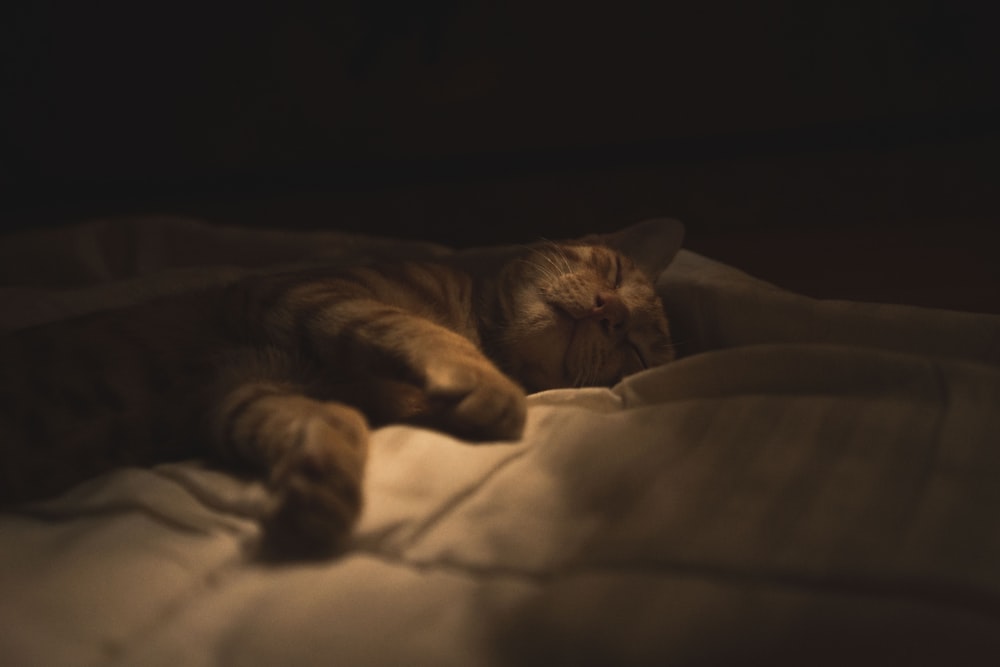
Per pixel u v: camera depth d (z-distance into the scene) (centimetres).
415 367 42
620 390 43
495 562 32
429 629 29
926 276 72
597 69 121
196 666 28
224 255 70
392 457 38
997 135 105
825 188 97
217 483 38
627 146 120
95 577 32
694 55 118
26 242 69
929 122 109
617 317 53
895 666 26
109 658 28
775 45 116
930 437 34
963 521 29
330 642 28
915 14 110
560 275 55
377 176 125
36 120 132
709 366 41
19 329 50
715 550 30
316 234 70
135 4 127
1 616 30
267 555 34
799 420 36
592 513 34
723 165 111
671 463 35
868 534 29
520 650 28
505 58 124
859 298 70
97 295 58
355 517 35
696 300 54
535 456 37
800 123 115
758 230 89
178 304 51
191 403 46
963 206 87
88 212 126
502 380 41
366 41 124
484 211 108
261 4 126
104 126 132
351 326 45
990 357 43
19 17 127
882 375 38
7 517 38
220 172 131
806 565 28
